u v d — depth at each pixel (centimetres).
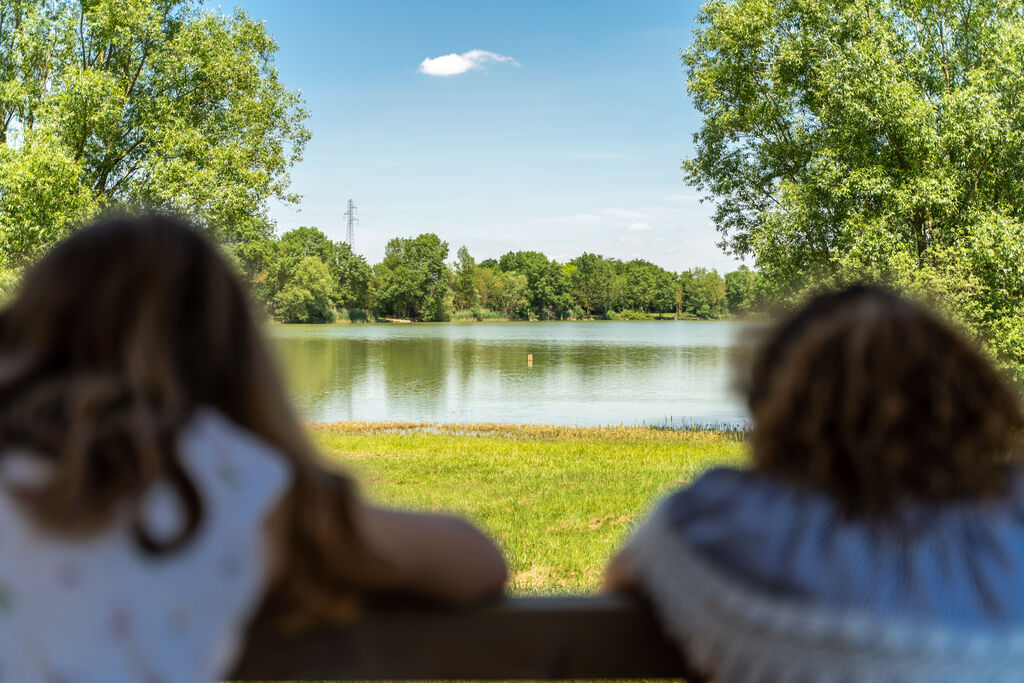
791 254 2148
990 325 1803
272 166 2598
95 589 84
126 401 88
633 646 125
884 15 2077
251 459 92
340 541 101
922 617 96
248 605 92
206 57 2344
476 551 112
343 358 6341
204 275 98
